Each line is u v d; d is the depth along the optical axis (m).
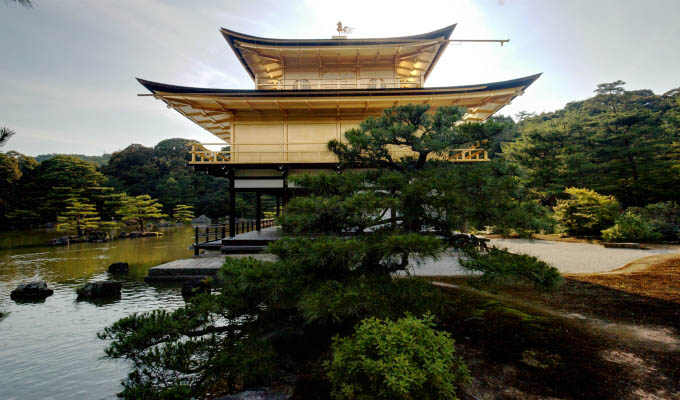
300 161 16.16
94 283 11.05
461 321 6.80
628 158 29.62
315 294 4.91
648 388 4.21
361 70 18.73
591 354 5.23
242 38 17.17
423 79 19.48
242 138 16.78
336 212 5.65
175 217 56.75
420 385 3.32
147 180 64.75
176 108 16.70
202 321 5.41
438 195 5.71
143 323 4.97
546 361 5.01
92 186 50.56
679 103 36.69
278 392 4.48
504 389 4.26
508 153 37.03
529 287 9.65
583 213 23.62
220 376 4.87
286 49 17.16
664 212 22.11
